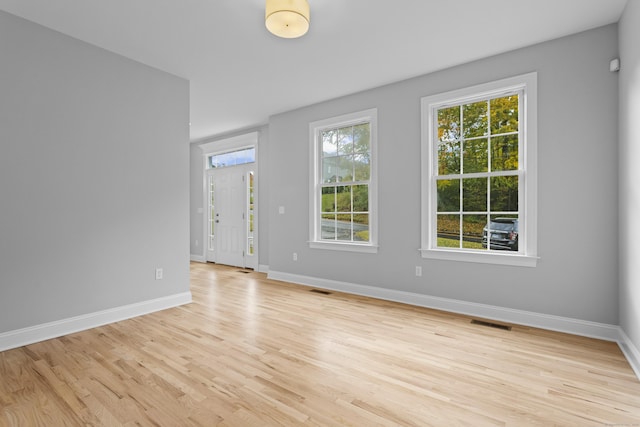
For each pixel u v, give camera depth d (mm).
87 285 2965
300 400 1840
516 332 2865
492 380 2059
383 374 2131
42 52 2701
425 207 3615
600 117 2729
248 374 2129
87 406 1784
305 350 2490
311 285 4668
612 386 1989
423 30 2775
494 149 3293
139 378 2074
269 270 5219
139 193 3350
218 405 1792
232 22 2656
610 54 2689
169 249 3609
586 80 2783
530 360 2330
